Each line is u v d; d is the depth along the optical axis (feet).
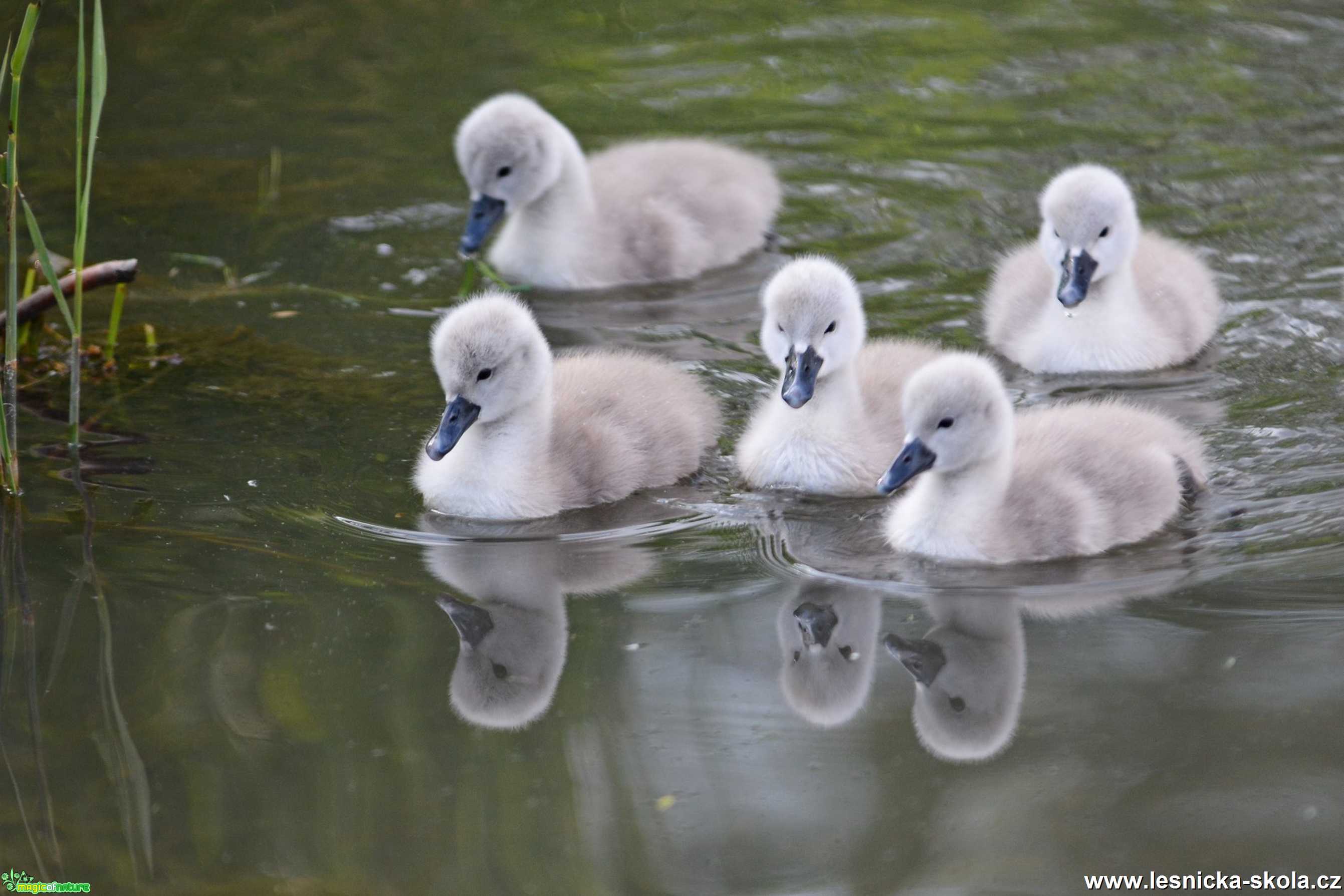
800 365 38.68
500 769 26.94
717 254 53.11
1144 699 28.40
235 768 26.86
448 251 53.42
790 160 58.90
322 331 47.39
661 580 34.24
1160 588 33.17
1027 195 55.42
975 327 47.52
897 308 48.67
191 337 46.83
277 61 66.59
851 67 65.82
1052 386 43.93
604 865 24.66
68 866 24.53
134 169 57.67
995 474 35.76
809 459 39.45
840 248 52.95
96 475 38.40
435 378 44.52
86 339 46.57
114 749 27.45
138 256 51.75
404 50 67.87
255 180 57.36
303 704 28.73
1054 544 35.06
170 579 33.42
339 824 25.50
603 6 72.33
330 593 33.06
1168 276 46.96
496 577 34.24
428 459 39.27
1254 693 28.35
